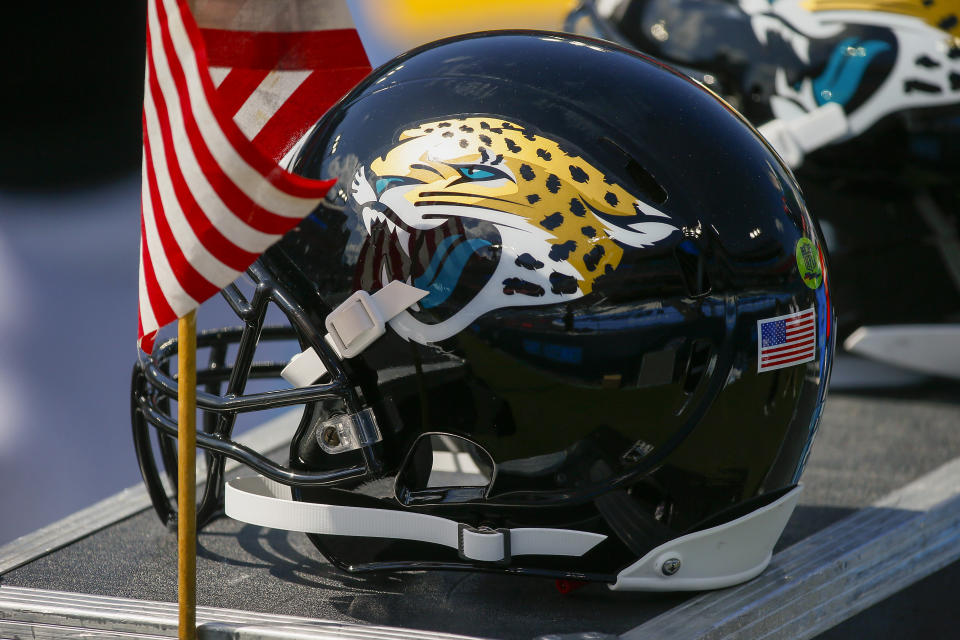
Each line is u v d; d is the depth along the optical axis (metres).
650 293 3.82
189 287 3.41
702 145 3.98
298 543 4.72
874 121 6.77
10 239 14.65
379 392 3.94
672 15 7.37
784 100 6.95
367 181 3.93
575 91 4.01
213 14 4.00
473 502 3.96
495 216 3.81
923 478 5.46
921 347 7.05
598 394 3.82
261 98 4.23
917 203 6.85
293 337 4.96
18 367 11.12
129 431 9.90
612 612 3.98
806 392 4.13
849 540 4.59
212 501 4.59
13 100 18.58
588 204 3.83
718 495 4.00
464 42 4.29
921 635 4.22
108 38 18.73
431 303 3.82
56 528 4.90
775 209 4.04
